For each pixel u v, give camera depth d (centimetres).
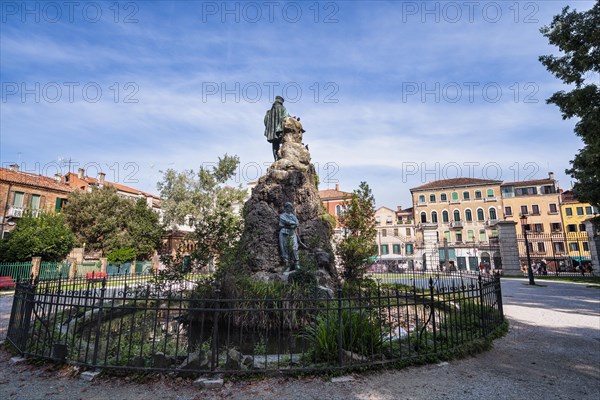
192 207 4022
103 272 2566
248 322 826
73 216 3453
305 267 1104
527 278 2900
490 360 613
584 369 566
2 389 477
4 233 3078
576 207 5322
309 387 479
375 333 588
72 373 526
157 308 545
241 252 1223
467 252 5303
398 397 451
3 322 962
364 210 1733
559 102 1412
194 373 508
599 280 2456
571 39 1322
